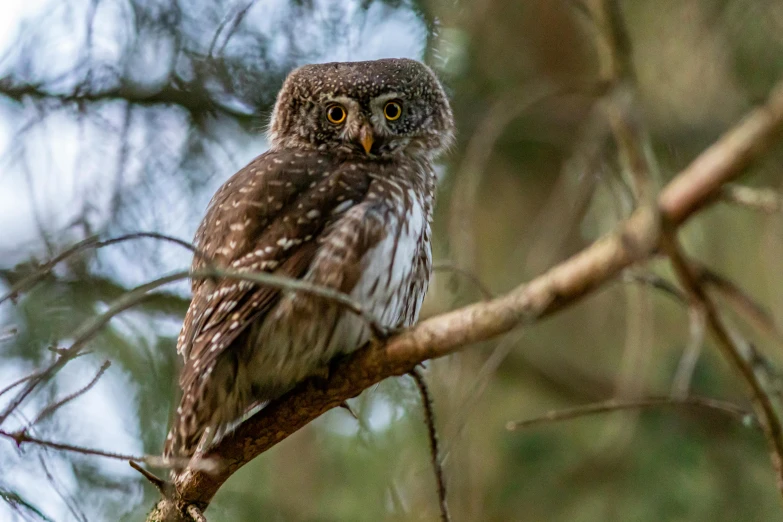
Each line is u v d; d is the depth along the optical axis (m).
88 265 11.06
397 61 10.43
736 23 10.70
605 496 11.72
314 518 11.52
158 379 11.09
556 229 6.83
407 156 10.10
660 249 4.89
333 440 12.09
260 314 8.41
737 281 12.07
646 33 11.44
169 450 8.18
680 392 5.90
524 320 5.66
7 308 10.88
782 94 4.26
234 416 8.48
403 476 11.48
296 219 8.66
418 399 11.17
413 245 8.84
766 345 10.95
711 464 11.80
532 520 11.69
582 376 12.97
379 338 6.72
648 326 7.39
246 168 9.59
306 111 10.05
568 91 7.06
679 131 12.08
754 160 4.39
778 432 5.73
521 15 12.50
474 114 12.24
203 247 8.98
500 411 12.62
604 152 7.44
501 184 13.52
